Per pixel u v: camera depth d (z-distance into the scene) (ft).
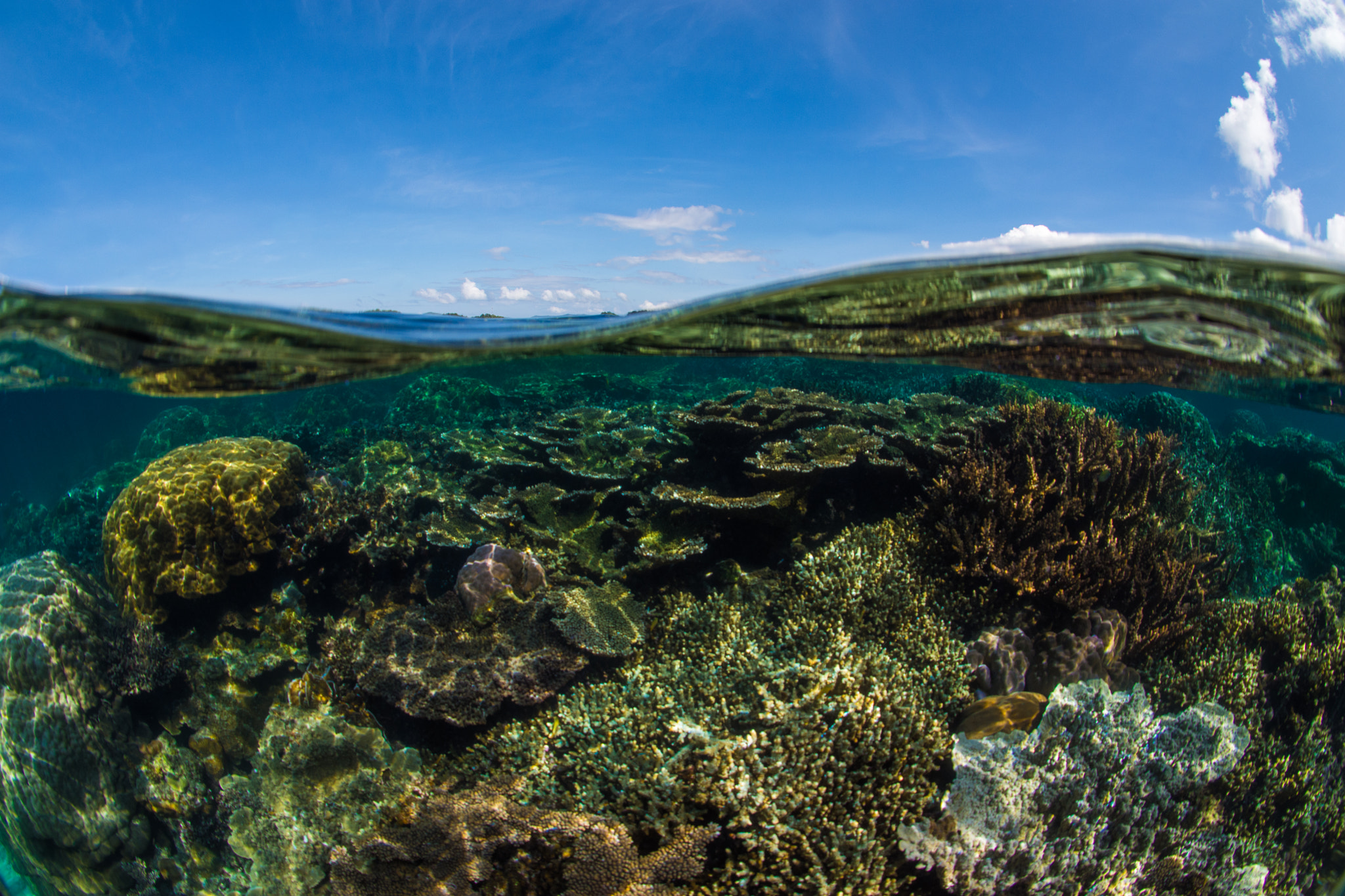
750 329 3.64
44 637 3.43
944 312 3.23
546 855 2.01
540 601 3.17
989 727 2.35
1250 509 6.06
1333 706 2.93
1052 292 2.91
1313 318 2.93
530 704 2.81
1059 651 2.71
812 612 2.93
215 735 3.60
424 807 2.15
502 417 7.47
